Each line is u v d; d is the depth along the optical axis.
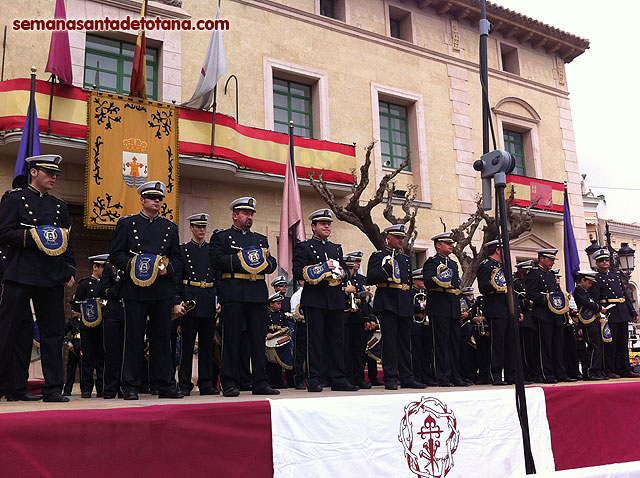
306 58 15.76
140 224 6.24
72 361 9.30
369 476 4.60
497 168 4.93
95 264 8.67
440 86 17.98
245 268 6.52
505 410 5.48
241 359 7.42
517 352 4.75
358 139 16.19
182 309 6.30
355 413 4.65
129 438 3.79
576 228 19.72
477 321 9.29
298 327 9.53
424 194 16.86
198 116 13.00
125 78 13.60
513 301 4.79
